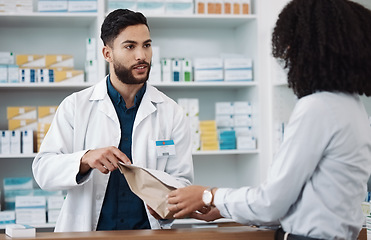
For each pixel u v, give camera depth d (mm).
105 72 3906
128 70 2176
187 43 4535
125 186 2252
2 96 4246
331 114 1414
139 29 2162
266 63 4109
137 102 2346
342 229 1433
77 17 3928
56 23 4145
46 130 3852
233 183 4605
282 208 1436
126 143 2318
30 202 3828
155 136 2346
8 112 3898
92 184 2227
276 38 1518
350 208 1455
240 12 4141
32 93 4270
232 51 4621
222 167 4590
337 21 1415
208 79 4148
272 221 1479
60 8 3877
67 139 2281
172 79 4113
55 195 3891
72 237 1565
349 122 1427
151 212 1992
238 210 1499
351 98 1479
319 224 1432
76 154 2117
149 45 2229
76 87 4016
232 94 4617
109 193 2252
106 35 2211
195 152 4020
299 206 1466
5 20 4004
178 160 2375
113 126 2301
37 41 4289
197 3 4098
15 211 3822
